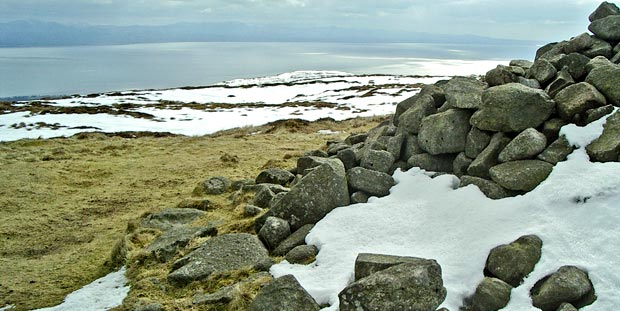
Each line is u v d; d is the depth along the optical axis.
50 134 31.47
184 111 45.97
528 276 5.82
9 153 23.70
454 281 6.18
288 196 9.08
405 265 5.77
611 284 5.36
